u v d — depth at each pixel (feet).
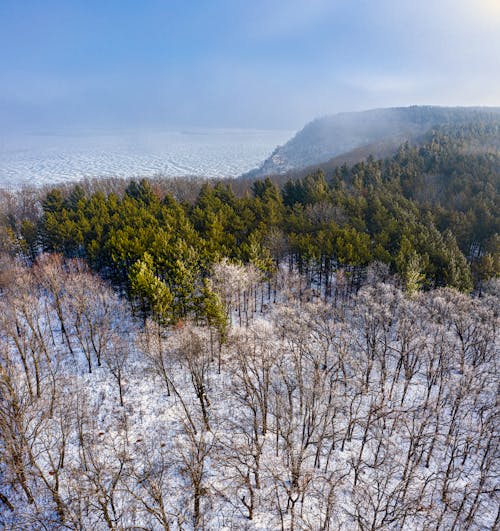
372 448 120.37
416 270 181.27
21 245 238.48
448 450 119.75
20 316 163.12
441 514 95.50
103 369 148.36
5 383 90.79
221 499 100.22
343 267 207.10
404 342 138.72
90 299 168.35
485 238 253.24
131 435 119.34
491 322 147.54
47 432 102.63
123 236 198.08
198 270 177.78
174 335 144.97
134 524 88.12
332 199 283.79
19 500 92.99
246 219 249.14
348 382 139.54
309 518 96.63
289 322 151.12
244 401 124.98
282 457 107.76
